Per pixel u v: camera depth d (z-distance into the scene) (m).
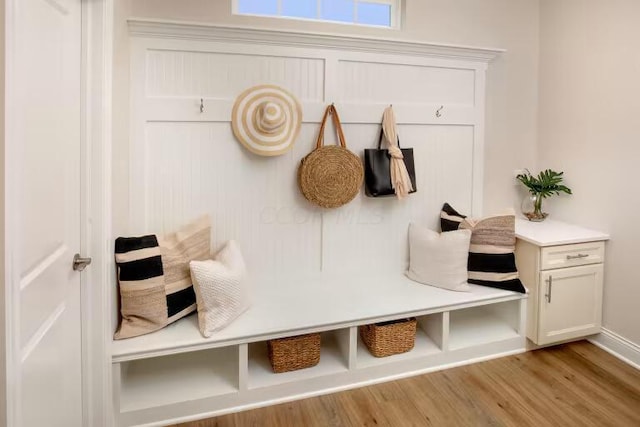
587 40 2.66
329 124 2.56
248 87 2.39
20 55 1.05
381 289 2.54
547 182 2.86
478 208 2.95
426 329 2.60
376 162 2.58
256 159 2.46
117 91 1.92
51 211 1.33
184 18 2.33
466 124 2.86
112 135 1.81
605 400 2.12
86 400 1.72
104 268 1.72
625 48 2.43
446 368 2.41
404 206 2.79
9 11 0.95
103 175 1.69
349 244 2.70
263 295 2.44
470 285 2.61
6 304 0.96
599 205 2.64
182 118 2.31
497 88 2.94
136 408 1.91
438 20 2.77
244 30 2.29
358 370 2.25
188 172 2.36
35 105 1.17
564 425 1.94
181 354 2.38
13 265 0.99
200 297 2.02
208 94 2.34
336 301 2.37
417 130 2.76
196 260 2.22
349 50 2.53
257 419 1.99
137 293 1.97
